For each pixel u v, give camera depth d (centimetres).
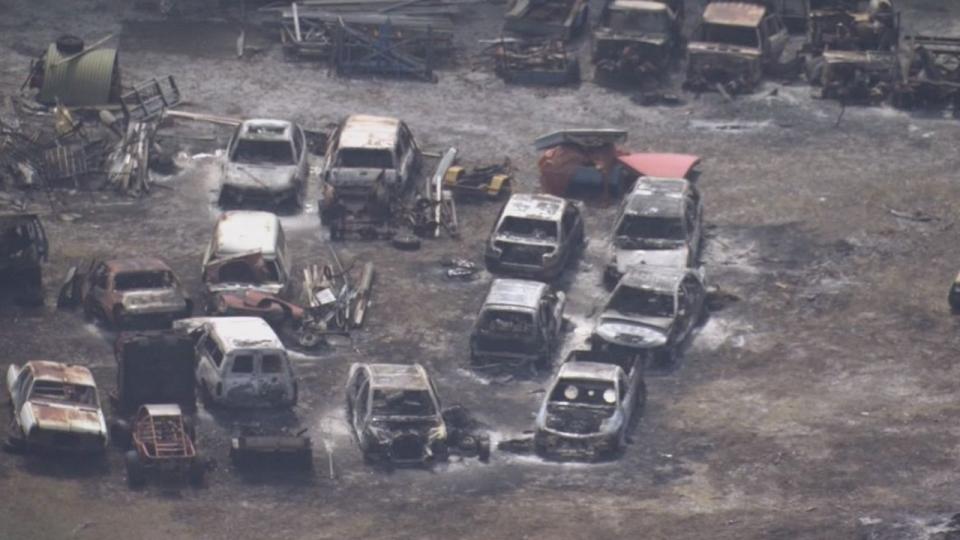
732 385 19900
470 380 19962
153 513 16925
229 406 18950
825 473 18012
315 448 18400
